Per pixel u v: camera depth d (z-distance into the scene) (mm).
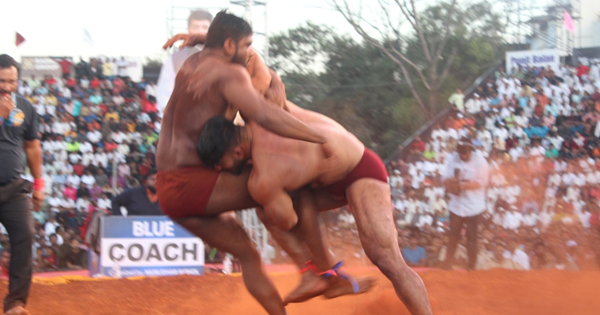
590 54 20219
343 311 5340
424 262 11906
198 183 3688
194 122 3660
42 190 5320
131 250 7754
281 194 3600
